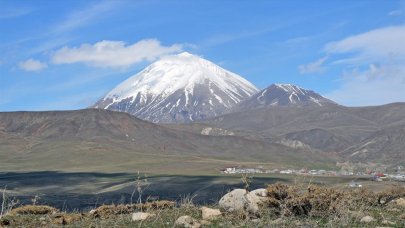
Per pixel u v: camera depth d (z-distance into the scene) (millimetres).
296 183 14195
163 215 13805
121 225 12711
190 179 132125
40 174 174250
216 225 12281
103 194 82062
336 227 11344
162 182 122688
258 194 14258
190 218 12367
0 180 142125
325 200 12930
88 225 13039
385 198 16047
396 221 12062
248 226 11781
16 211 16125
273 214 13070
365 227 11289
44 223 13930
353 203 13766
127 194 80438
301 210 13070
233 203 14172
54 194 84625
